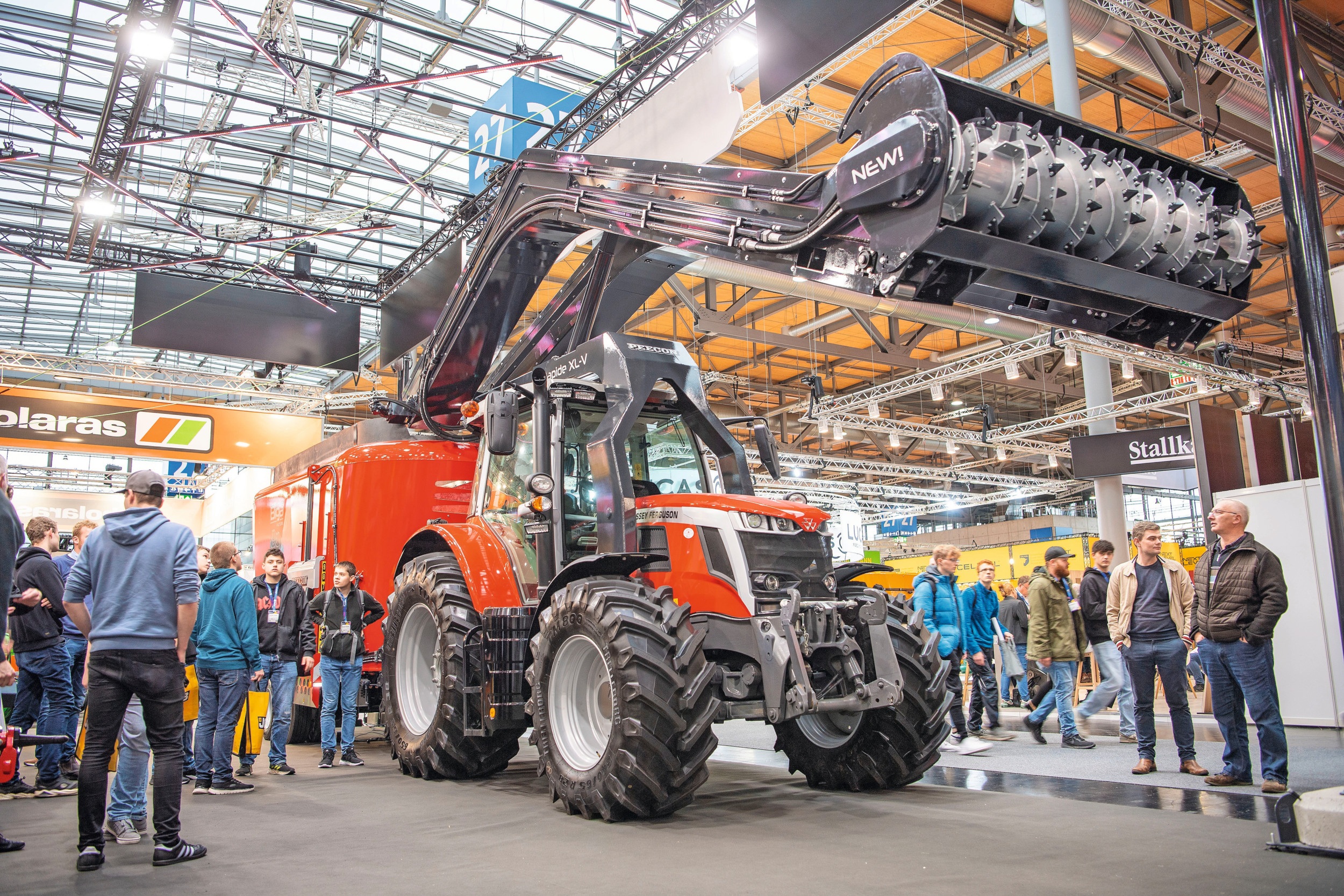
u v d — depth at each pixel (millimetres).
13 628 5629
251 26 14188
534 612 5371
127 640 3775
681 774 4250
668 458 5609
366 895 3203
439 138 16531
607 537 4848
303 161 13922
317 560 8266
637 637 4320
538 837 4070
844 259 3949
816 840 3918
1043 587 7047
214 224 19344
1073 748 6773
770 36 7969
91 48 13867
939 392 19516
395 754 6168
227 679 5512
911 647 5047
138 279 15906
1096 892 3049
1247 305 4129
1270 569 4730
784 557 4844
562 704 4797
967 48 12047
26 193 17906
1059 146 3742
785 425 25906
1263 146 12039
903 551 32594
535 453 5273
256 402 26469
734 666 4824
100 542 3871
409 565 6418
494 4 13484
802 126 13125
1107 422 17641
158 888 3357
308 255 17422
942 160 3348
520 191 6109
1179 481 23672
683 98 9617
